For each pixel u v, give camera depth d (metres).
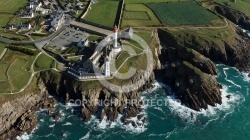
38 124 139.88
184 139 137.75
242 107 156.50
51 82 155.00
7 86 145.75
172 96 162.12
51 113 145.62
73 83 152.25
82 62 163.00
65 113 146.25
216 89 162.00
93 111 147.38
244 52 195.75
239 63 189.88
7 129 136.00
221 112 152.88
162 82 172.88
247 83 174.50
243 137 139.88
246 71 185.12
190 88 160.50
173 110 152.88
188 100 156.88
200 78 161.50
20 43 178.50
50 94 155.38
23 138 132.88
